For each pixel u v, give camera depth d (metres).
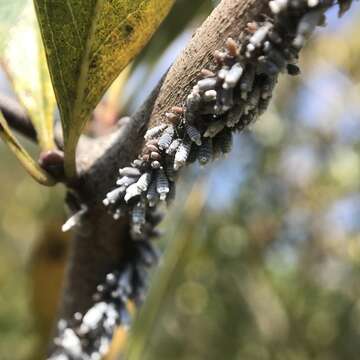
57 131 0.10
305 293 0.34
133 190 0.08
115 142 0.09
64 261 0.15
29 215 0.37
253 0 0.07
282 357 0.33
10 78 0.10
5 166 0.44
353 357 0.33
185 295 0.32
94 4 0.07
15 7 0.11
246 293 0.32
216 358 0.33
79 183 0.09
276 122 0.32
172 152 0.07
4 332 0.31
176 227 0.14
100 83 0.08
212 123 0.07
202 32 0.07
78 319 0.10
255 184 0.30
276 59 0.07
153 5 0.07
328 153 0.34
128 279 0.09
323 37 0.35
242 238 0.30
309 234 0.34
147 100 0.08
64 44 0.08
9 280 0.37
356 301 0.34
